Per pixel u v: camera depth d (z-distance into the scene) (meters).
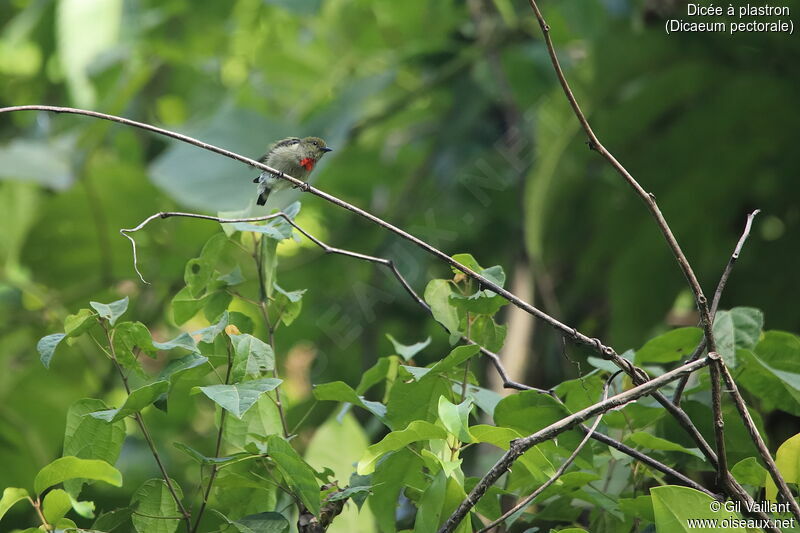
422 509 4.24
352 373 13.46
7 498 4.18
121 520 4.62
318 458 5.73
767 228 10.84
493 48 12.73
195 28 15.77
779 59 9.71
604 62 9.91
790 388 5.11
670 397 5.58
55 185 12.17
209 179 11.43
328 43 15.29
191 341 4.48
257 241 5.31
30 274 13.82
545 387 10.39
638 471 5.22
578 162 10.00
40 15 15.24
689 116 10.04
